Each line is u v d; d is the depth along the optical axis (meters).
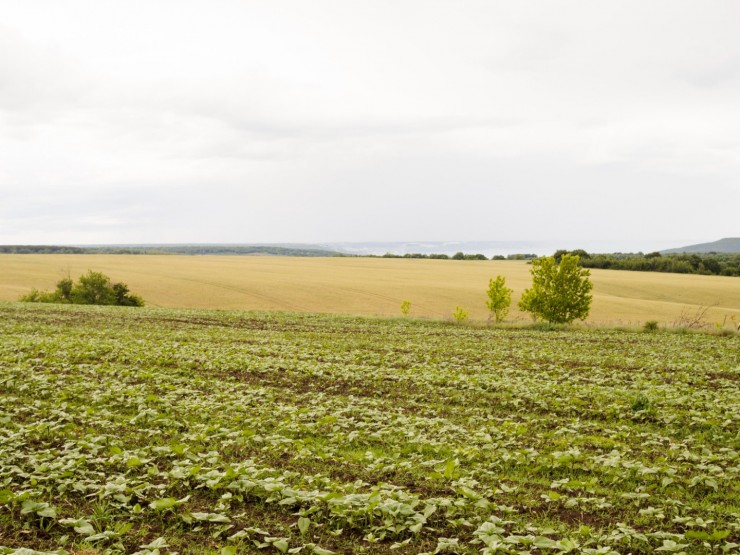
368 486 7.78
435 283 84.62
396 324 36.28
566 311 37.66
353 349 23.38
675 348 24.45
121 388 13.83
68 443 8.88
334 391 14.88
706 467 8.51
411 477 8.30
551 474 8.70
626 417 12.18
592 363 20.03
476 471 8.41
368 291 74.19
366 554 5.98
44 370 16.42
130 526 5.90
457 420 11.95
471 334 30.44
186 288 72.88
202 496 7.31
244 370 17.52
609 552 5.54
